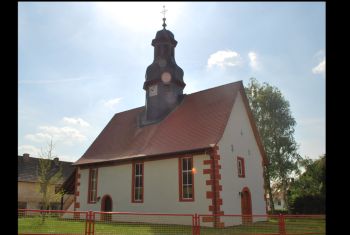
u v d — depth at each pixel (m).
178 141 20.34
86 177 25.23
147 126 24.39
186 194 18.70
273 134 34.28
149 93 25.16
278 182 36.12
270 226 16.05
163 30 25.69
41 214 13.40
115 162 23.20
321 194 30.70
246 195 20.88
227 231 14.66
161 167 20.19
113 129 28.09
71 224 13.41
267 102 34.91
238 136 21.31
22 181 36.81
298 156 34.00
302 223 15.02
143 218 20.23
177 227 16.39
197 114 21.83
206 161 18.22
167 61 24.94
